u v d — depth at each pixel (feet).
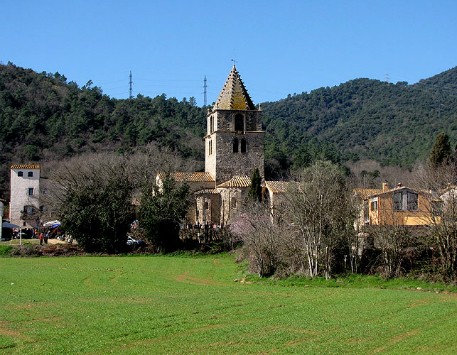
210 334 108.27
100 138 568.82
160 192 307.99
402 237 206.08
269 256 217.77
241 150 346.54
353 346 100.48
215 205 337.31
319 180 222.69
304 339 105.81
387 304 148.87
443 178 229.04
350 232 212.43
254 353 94.94
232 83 351.25
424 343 103.45
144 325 115.44
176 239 305.94
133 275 223.10
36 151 523.70
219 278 219.20
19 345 98.84
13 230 383.04
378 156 619.67
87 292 176.35
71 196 303.48
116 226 302.04
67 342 100.68
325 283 200.64
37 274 220.23
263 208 256.73
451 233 199.72
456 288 189.47
